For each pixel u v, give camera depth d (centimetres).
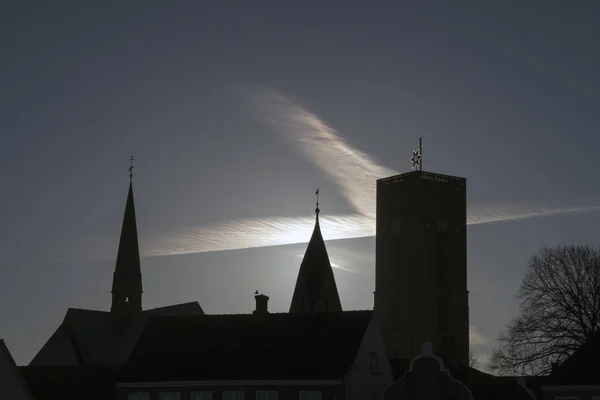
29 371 13438
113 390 13162
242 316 13788
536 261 16400
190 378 12838
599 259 16088
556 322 15788
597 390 12056
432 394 11775
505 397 12650
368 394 12875
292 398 12431
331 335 13038
